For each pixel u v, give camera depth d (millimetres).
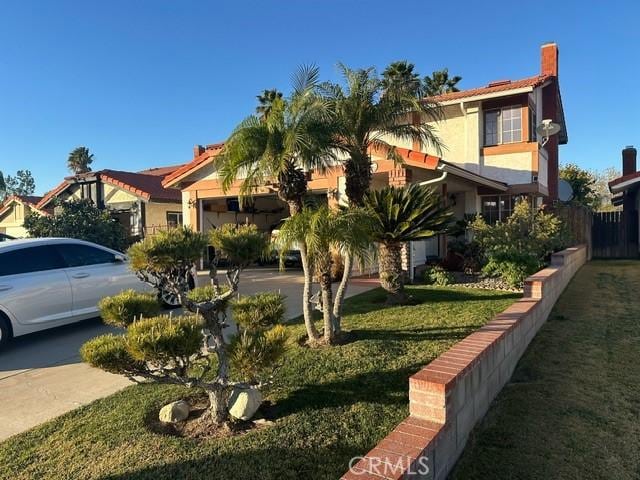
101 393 4559
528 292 6691
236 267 4000
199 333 3307
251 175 5812
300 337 5910
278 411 3781
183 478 2891
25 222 17047
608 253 18562
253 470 2955
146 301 4125
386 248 8164
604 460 3180
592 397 4219
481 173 14977
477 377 3654
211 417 3666
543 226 11305
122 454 3221
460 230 13016
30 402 4410
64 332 7379
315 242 4914
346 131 6828
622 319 7094
